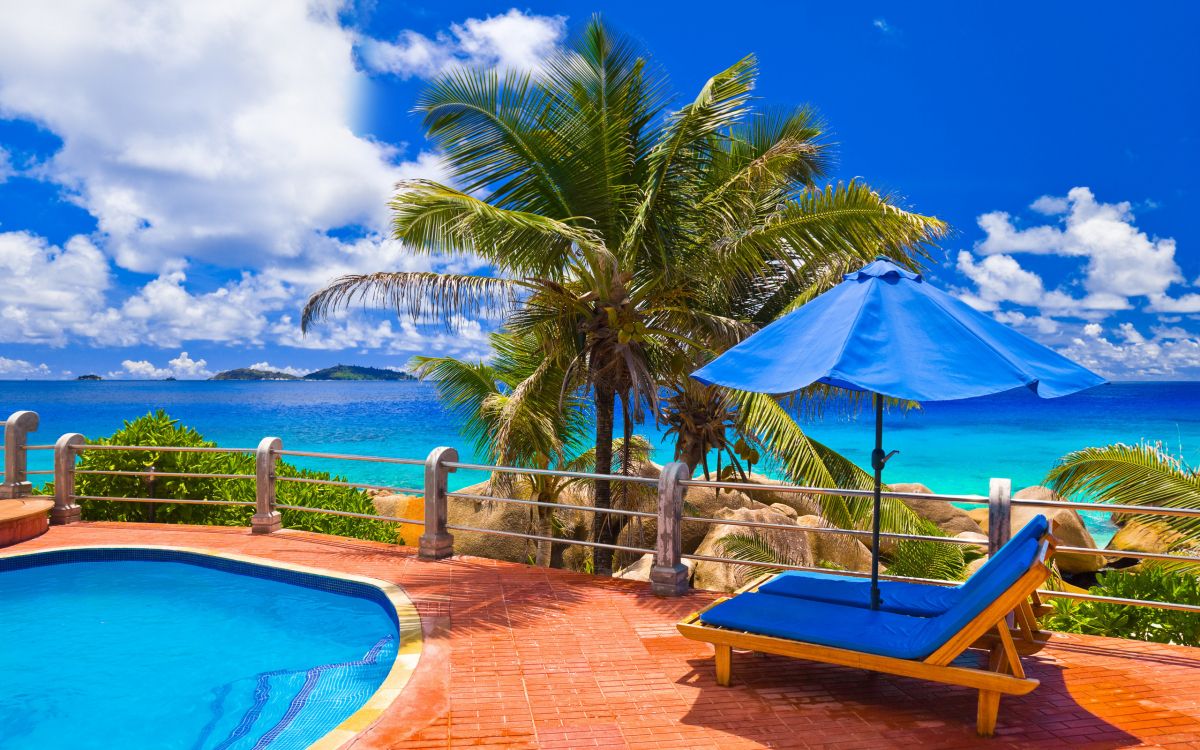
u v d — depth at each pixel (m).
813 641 4.38
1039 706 4.43
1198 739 4.03
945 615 4.29
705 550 12.43
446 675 4.95
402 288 9.62
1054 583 8.30
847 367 4.00
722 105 9.88
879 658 4.18
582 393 12.09
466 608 6.35
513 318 11.13
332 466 41.75
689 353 11.75
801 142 10.74
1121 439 54.66
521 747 3.99
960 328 4.27
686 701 4.55
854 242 9.73
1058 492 8.95
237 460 11.87
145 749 4.48
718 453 14.80
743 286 11.86
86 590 7.57
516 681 4.85
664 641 5.58
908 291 4.55
